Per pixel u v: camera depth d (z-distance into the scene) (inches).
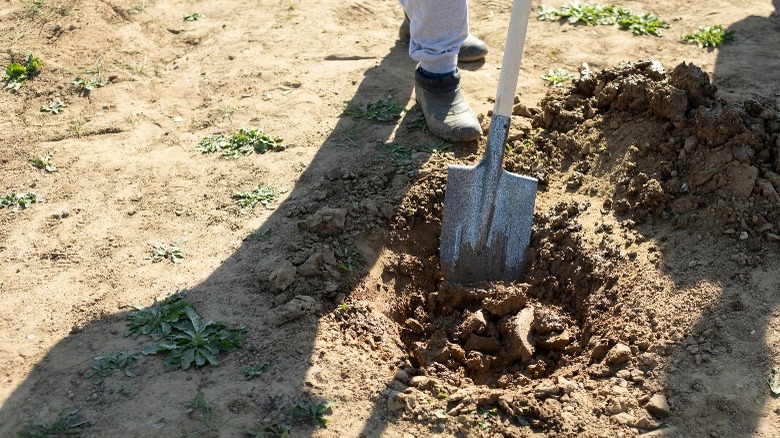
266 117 184.9
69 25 201.2
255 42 200.2
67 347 155.7
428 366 157.8
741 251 160.7
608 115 176.2
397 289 165.6
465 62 194.1
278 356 154.6
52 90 191.0
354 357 155.1
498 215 165.9
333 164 175.9
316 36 201.2
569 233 166.6
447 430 148.9
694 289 157.9
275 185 173.8
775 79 187.9
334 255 164.4
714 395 149.6
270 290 161.0
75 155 179.9
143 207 171.9
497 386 157.2
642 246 163.6
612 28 201.6
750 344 152.9
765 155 165.8
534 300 164.4
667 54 194.9
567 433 148.4
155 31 203.6
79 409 150.0
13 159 179.5
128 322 157.9
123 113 187.0
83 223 169.8
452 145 177.8
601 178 171.9
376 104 185.2
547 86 188.1
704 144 167.8
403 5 179.8
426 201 170.2
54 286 162.1
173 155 179.5
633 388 151.7
